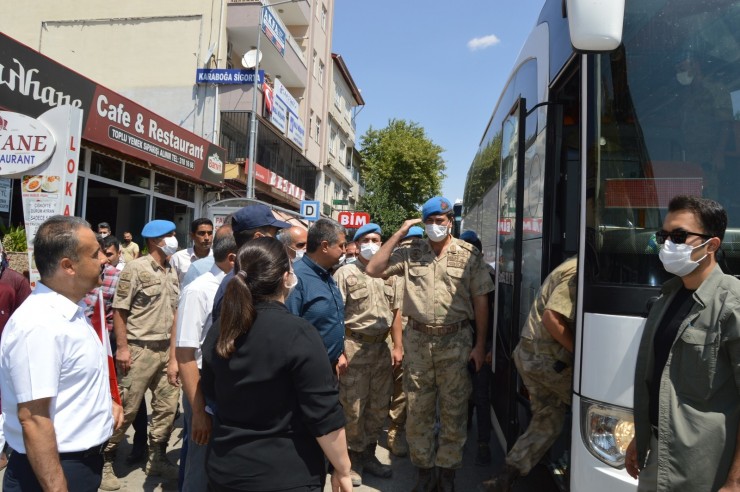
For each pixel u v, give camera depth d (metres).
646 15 2.60
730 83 2.54
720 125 2.51
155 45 16.36
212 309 2.78
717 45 2.57
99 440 2.20
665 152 2.50
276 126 19.61
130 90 16.34
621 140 2.52
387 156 35.75
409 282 3.89
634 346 2.29
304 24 25.55
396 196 35.75
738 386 1.85
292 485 1.89
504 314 4.30
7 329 2.03
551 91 3.24
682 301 2.10
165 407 4.12
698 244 1.98
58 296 2.14
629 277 2.38
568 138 3.05
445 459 3.74
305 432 1.97
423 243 4.02
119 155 11.14
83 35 16.53
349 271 4.30
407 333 3.92
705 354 1.91
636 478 2.23
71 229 2.16
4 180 9.17
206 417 2.65
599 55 2.57
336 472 2.00
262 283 2.01
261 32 16.72
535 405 3.05
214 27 16.34
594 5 2.24
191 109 16.17
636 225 2.43
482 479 4.41
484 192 6.30
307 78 25.53
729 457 1.87
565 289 2.75
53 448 1.98
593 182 2.49
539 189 3.46
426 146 35.94
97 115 9.94
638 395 2.16
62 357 2.07
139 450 4.43
